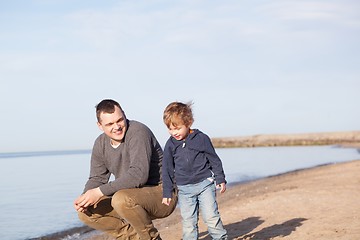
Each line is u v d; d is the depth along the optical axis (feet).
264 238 20.75
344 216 23.90
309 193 32.60
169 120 16.35
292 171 65.46
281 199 30.78
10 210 39.47
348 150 140.26
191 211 16.78
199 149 16.55
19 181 70.33
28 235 28.48
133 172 15.71
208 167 16.78
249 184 49.85
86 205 15.71
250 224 24.12
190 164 16.56
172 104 16.78
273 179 53.98
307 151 145.28
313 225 22.35
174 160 16.85
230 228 23.53
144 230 16.11
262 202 30.37
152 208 16.43
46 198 47.96
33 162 161.58
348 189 33.58
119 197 15.57
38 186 61.21
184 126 16.40
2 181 70.69
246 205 29.94
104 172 17.15
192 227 16.80
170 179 16.55
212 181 16.74
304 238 20.03
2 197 49.11
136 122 16.52
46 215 36.29
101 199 16.80
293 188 38.47
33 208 40.52
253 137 242.78
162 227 26.63
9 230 30.07
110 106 15.74
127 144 16.17
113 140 16.33
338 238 19.45
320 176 48.62
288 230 21.88
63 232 28.73
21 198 48.26
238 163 93.09
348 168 55.21
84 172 92.79
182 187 16.80
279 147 204.13
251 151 164.45
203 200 16.57
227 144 236.02
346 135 220.02
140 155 15.89
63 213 37.11
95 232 27.96
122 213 15.70
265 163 91.81
